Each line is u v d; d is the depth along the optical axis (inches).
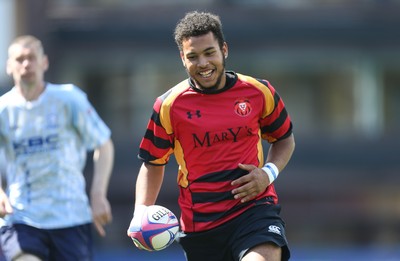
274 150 823.1
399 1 2642.7
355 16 2632.9
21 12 2568.9
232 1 2630.4
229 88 784.3
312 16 2630.4
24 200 1015.0
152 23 2637.8
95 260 1929.1
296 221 2691.9
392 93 2753.4
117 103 2723.9
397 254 1980.8
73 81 2674.7
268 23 2630.4
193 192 791.1
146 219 784.9
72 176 1032.2
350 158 2721.5
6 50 2556.6
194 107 781.9
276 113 802.2
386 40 2662.4
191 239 800.3
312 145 2723.9
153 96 2721.5
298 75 2736.2
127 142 2704.2
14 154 1024.2
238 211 780.6
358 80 2748.5
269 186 805.2
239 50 2652.6
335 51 2669.8
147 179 811.4
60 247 1022.4
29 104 1021.8
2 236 1018.1
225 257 793.6
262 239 752.3
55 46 2608.3
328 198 2704.2
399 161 2723.9
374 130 2760.8
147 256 1975.9
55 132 1022.4
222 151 779.4
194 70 761.0
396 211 2699.3
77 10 2615.7
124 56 2664.9
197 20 759.1
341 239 2691.9
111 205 2652.6
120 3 2637.8
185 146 788.0
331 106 2763.3
